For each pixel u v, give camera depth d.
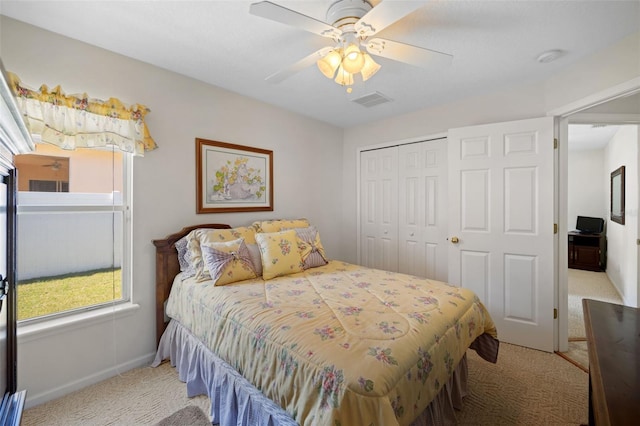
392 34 1.76
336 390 0.98
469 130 2.66
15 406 1.15
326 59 1.60
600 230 5.12
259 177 2.91
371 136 3.63
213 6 1.52
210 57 2.06
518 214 2.46
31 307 1.77
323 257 2.63
